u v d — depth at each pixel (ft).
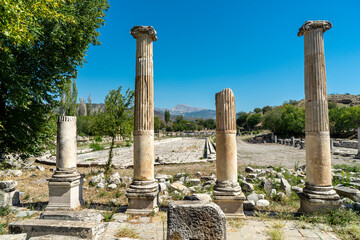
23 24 25.05
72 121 27.32
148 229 19.70
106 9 49.96
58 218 15.48
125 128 44.24
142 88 25.27
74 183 26.12
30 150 43.47
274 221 21.30
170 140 173.99
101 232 13.55
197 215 13.66
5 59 31.78
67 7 39.91
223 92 24.14
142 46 25.66
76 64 48.01
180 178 40.09
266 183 32.42
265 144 133.08
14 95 35.45
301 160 64.90
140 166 24.72
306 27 23.30
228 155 23.58
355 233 17.93
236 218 22.24
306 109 23.54
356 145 91.35
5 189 26.37
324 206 21.65
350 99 266.57
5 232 18.01
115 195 31.53
